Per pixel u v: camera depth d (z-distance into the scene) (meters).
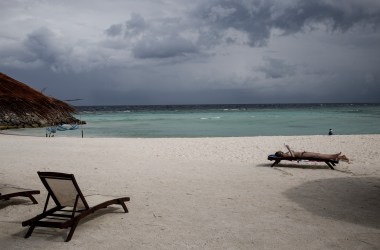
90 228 5.46
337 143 18.27
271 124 41.81
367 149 15.76
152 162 12.59
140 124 43.78
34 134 29.03
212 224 5.65
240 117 60.91
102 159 13.43
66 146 17.98
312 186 8.48
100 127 38.56
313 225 5.57
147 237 5.08
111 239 5.00
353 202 6.98
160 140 20.67
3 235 5.19
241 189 8.19
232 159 13.25
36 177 9.88
